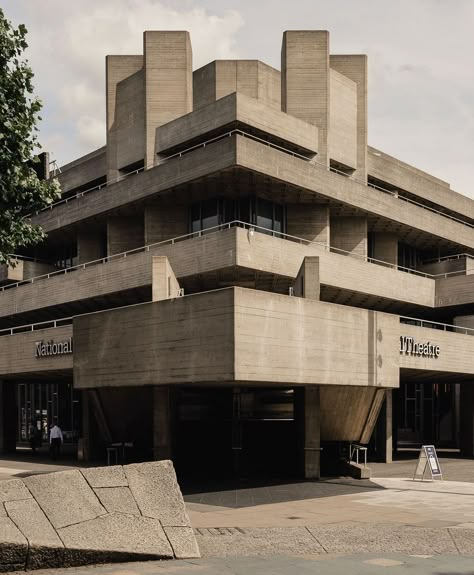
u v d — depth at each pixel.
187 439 25.69
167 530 10.08
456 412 43.75
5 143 14.57
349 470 22.80
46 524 9.12
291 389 26.19
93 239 42.12
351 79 40.47
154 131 37.31
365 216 38.72
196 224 35.97
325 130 37.03
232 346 18.45
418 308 40.94
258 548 10.77
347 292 35.97
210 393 26.34
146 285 33.12
